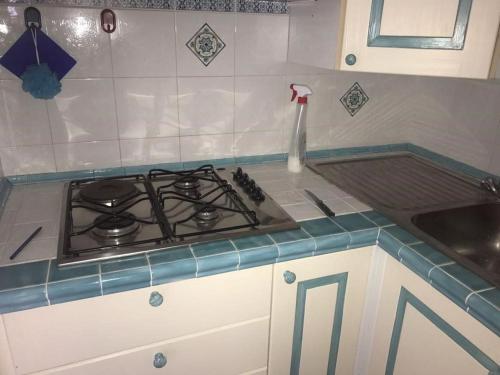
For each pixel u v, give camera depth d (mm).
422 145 1780
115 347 1003
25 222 1112
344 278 1212
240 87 1499
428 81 1695
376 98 1714
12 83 1249
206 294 1047
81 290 894
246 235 1081
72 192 1299
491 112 1462
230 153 1579
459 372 979
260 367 1223
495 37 1077
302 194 1359
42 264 937
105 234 1055
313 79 1590
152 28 1324
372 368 1309
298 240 1077
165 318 1026
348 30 1153
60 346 951
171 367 1091
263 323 1161
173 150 1493
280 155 1652
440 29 1112
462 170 1599
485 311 852
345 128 1713
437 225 1274
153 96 1401
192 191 1333
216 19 1387
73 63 1282
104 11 1260
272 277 1108
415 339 1107
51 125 1327
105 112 1367
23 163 1343
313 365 1310
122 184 1309
